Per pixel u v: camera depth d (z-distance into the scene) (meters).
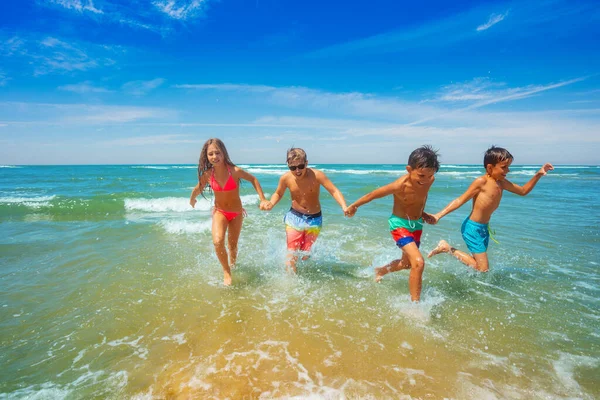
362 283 4.05
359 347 2.67
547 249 5.43
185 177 23.64
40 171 33.69
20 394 2.16
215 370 2.39
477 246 4.32
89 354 2.59
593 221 7.71
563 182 21.44
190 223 7.52
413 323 3.06
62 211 9.30
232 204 4.38
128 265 4.63
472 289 3.83
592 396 2.14
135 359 2.53
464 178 25.59
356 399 2.11
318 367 2.43
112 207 9.95
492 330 2.93
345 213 4.17
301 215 4.52
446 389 2.20
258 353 2.59
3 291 3.73
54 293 3.69
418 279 3.44
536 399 2.11
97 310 3.30
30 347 2.68
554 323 3.06
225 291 3.78
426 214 3.98
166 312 3.26
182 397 2.13
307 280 4.14
